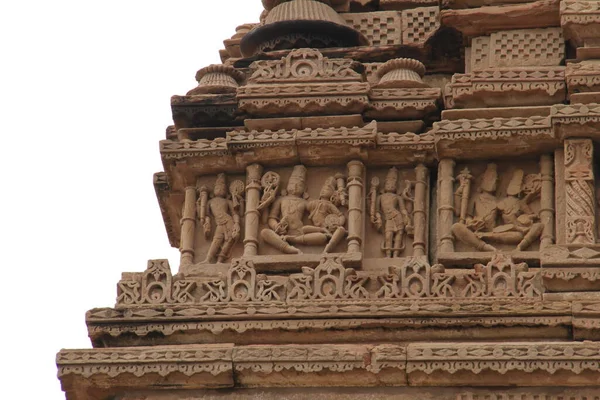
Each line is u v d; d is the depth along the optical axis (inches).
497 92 1535.4
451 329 1395.2
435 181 1517.0
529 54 1582.2
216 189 1520.7
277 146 1508.4
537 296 1395.2
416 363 1358.3
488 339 1390.3
